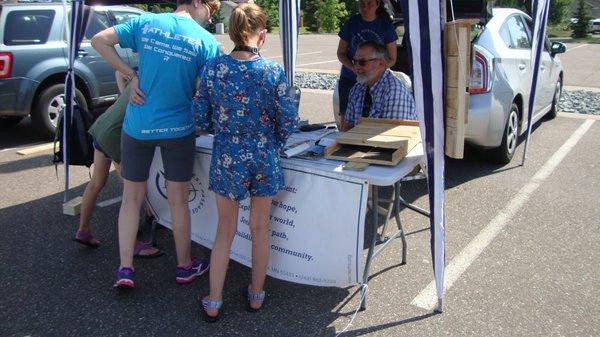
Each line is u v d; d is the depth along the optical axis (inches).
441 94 103.2
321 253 116.7
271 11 1407.5
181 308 121.0
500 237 154.3
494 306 119.4
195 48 115.7
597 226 160.7
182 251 128.6
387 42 188.7
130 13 306.0
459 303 120.8
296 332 111.8
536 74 208.4
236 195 107.3
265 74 102.0
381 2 189.8
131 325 114.7
